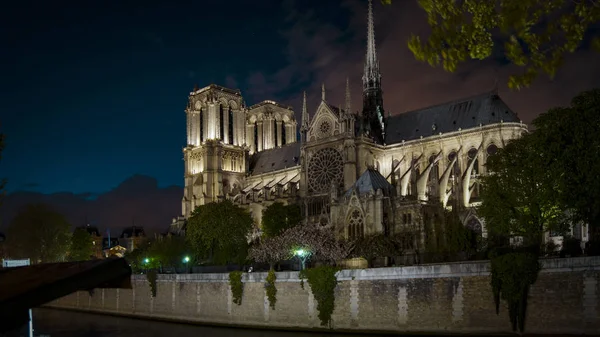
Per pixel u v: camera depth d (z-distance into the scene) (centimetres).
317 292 6819
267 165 18200
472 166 11844
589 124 5888
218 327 8038
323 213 12106
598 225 5772
